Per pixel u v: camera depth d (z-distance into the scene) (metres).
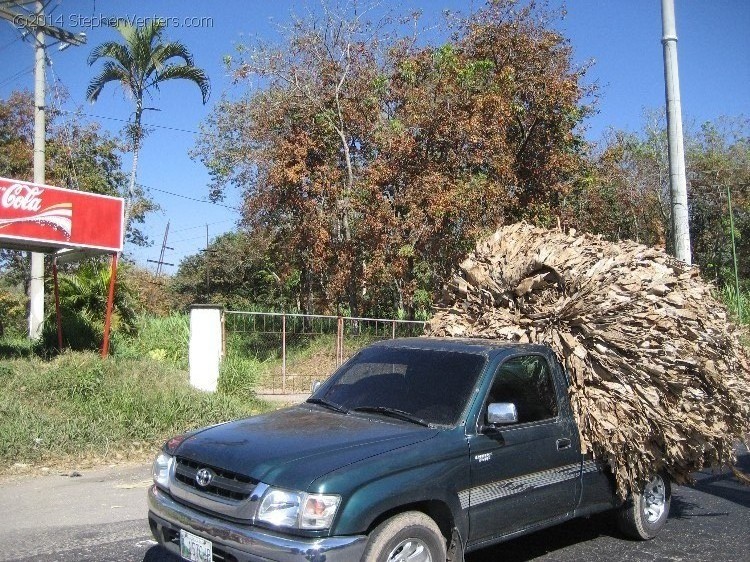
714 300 6.86
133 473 8.19
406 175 17.77
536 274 6.25
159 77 24.78
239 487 4.17
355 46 19.75
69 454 8.62
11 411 9.16
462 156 17.48
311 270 22.00
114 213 12.52
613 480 5.91
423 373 5.36
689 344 6.06
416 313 19.16
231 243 35.38
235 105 23.47
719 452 6.52
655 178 30.89
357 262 19.14
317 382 5.98
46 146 23.52
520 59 18.50
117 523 6.42
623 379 5.70
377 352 5.87
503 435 4.98
